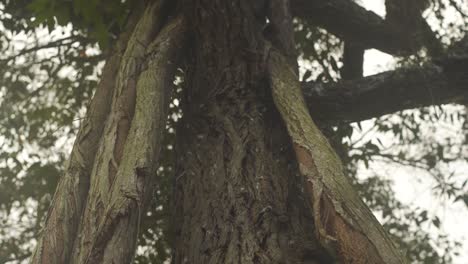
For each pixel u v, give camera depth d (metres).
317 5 4.53
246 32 3.55
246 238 2.44
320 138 2.50
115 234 2.08
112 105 2.89
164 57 3.19
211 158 3.01
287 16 3.81
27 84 5.33
